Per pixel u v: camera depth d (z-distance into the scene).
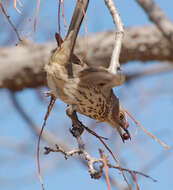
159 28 13.24
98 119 9.65
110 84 7.28
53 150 7.53
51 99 8.48
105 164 6.91
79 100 8.51
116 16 8.68
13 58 17.33
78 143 7.93
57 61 8.05
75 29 7.64
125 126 9.78
